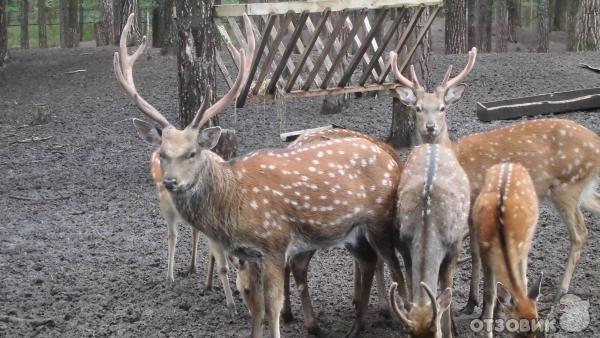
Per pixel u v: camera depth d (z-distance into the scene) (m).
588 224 8.03
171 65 19.55
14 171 11.34
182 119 9.94
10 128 14.30
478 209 5.61
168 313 6.47
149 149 12.41
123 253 7.94
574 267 6.54
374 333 5.89
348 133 6.46
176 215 6.89
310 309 5.92
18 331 6.14
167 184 5.06
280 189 5.39
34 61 21.81
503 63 17.31
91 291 6.98
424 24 10.67
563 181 6.53
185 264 7.60
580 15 19.34
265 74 9.38
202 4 9.61
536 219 5.79
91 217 9.12
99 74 19.30
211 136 5.20
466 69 7.57
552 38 29.83
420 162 5.56
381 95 15.02
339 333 5.96
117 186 10.38
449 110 13.23
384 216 5.67
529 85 14.98
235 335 6.01
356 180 5.57
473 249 6.09
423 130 7.32
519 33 31.31
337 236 5.59
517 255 5.38
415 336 4.72
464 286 6.75
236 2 22.98
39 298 6.83
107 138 13.20
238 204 5.30
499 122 11.99
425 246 5.20
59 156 12.12
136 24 24.16
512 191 5.56
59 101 16.56
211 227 5.34
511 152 6.57
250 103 14.91
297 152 5.61
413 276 5.25
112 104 15.92
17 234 8.60
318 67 9.60
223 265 6.36
